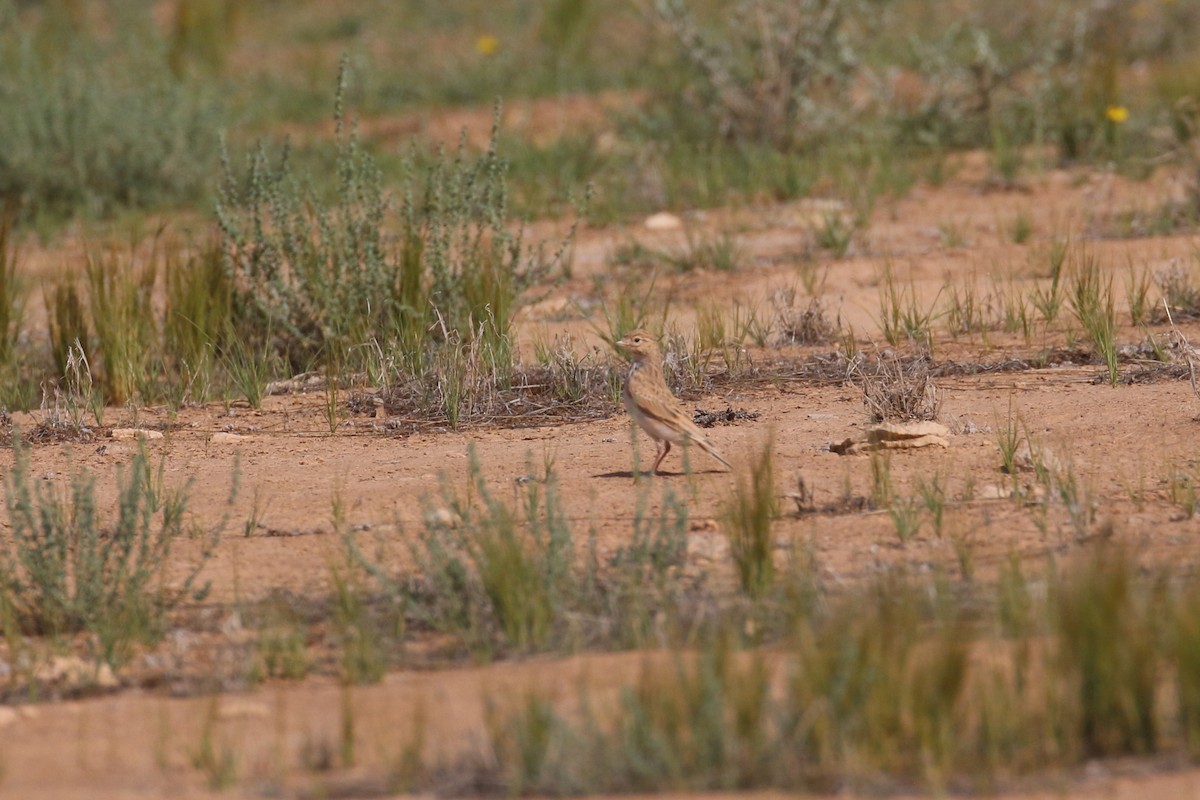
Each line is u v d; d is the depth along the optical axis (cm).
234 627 2188
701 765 1602
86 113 6638
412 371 3691
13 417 3622
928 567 2256
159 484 2838
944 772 1562
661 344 3691
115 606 2238
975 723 1678
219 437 3328
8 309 4262
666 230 5659
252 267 4078
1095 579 1775
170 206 6600
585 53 9181
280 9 11588
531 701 1667
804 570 2170
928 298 4444
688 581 2244
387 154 7094
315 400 3688
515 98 8325
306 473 3008
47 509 2550
